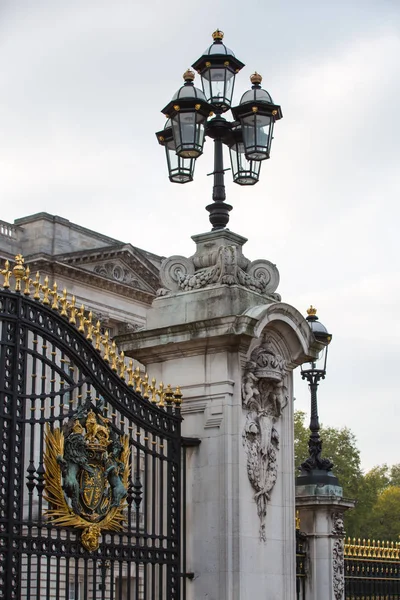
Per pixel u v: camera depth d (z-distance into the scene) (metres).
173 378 16.91
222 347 16.50
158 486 17.42
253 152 17.48
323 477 20.91
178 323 17.00
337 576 20.62
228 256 17.03
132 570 22.64
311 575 20.41
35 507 18.17
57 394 14.09
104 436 14.46
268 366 17.11
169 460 15.91
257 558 16.41
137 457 15.26
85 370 14.75
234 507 16.06
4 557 12.84
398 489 85.31
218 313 16.59
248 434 16.62
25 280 14.11
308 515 20.75
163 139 17.80
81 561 21.27
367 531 77.69
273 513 17.02
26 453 18.72
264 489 16.75
